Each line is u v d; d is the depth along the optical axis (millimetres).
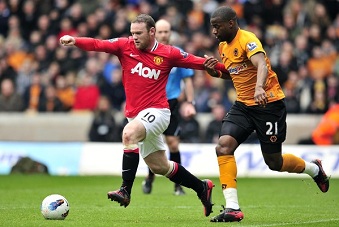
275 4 79562
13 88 77375
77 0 84125
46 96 76750
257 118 30781
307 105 72750
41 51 79375
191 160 61750
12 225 28359
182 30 76125
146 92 30625
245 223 29719
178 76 44375
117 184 52938
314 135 65000
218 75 31641
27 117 76062
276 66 72188
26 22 83125
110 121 68562
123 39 30953
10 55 80812
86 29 77938
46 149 64938
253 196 44406
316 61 74875
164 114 30656
